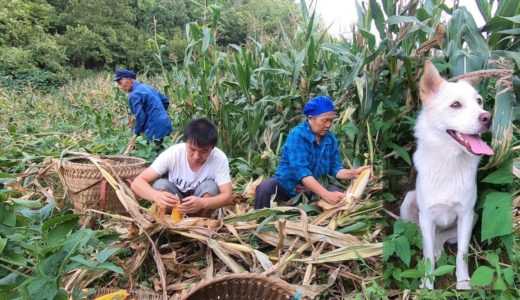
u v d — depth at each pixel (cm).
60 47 2702
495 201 240
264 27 690
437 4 337
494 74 253
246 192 388
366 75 358
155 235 287
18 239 212
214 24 568
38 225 233
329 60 530
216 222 290
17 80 2022
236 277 226
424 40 346
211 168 324
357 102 403
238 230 300
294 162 327
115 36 3105
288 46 557
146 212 289
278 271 259
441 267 230
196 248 296
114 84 1211
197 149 298
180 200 313
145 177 315
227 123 527
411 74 330
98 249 268
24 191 379
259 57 598
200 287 219
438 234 278
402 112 338
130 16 3356
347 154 406
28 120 915
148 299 252
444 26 300
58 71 2492
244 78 509
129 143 520
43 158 456
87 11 3209
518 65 245
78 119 963
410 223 270
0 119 834
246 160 509
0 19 2444
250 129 500
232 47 570
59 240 199
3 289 190
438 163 249
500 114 240
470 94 241
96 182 345
